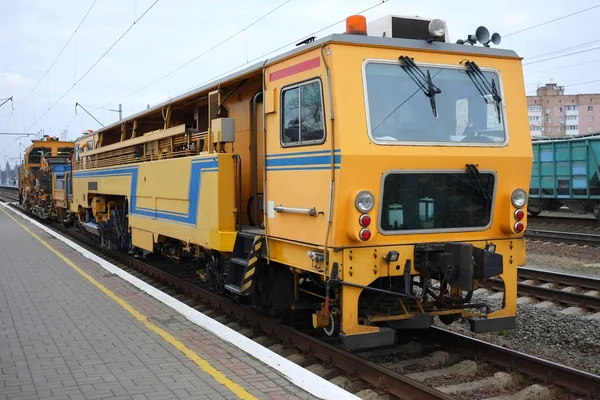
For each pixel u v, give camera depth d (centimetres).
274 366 529
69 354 570
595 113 7550
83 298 830
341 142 561
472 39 668
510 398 527
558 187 2027
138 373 514
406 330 743
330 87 577
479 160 632
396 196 599
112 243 1437
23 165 3225
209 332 650
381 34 645
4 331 654
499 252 659
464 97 642
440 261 606
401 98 604
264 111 698
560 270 1151
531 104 7625
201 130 970
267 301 756
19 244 1505
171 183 945
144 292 873
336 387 476
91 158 1588
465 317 643
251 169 800
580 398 530
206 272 907
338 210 566
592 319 788
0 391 470
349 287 580
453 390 542
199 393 468
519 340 727
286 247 667
